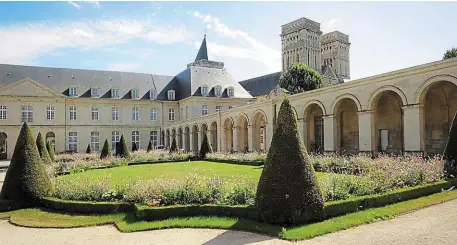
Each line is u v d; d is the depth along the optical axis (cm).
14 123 5266
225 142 4141
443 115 2175
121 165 2872
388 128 2528
